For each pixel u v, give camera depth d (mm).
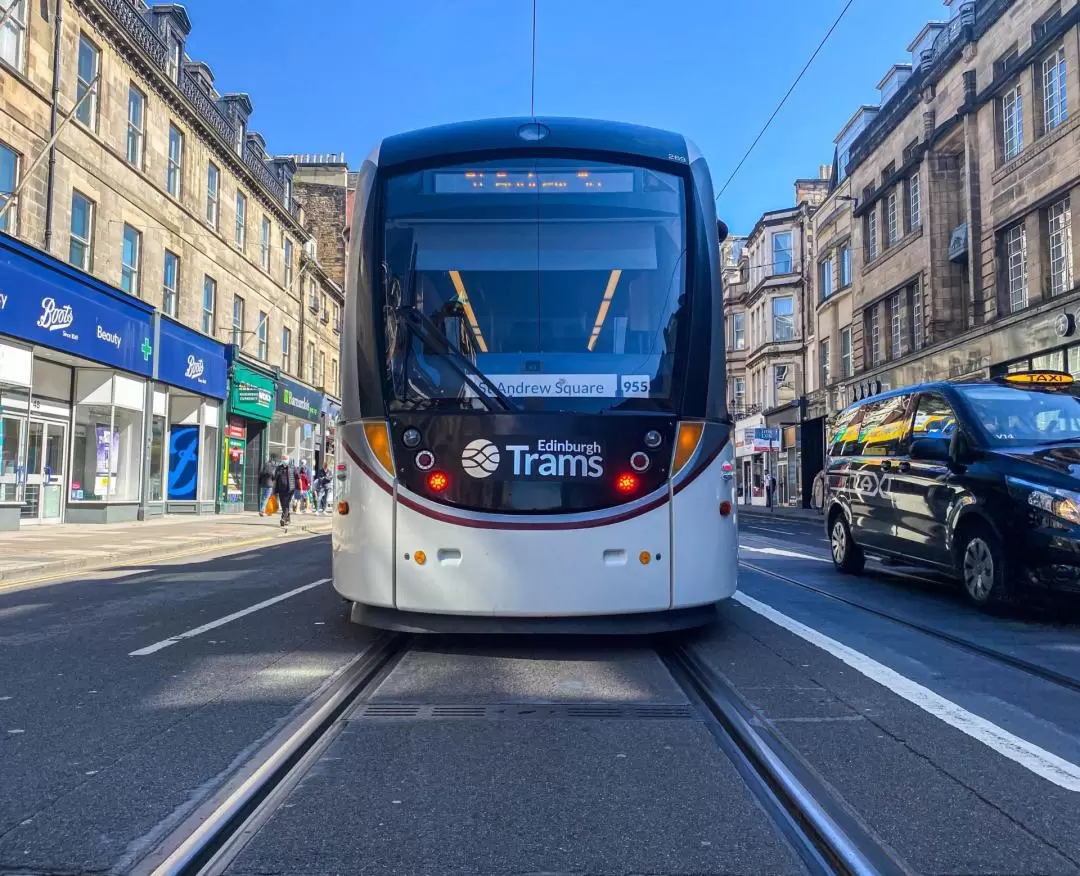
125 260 20391
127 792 3320
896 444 8867
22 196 16344
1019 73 21172
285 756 3695
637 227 5941
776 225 41969
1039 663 5336
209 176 25719
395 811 3176
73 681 5051
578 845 2896
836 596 8062
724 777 3525
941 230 25453
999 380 8242
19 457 16344
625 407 5512
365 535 5480
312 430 36438
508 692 4754
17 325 15594
